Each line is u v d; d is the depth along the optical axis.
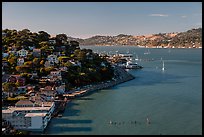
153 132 146.62
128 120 166.12
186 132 145.88
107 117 172.62
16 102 194.25
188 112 179.62
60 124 162.12
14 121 155.62
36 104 182.75
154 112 180.88
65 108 194.50
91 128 154.25
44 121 155.50
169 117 170.25
